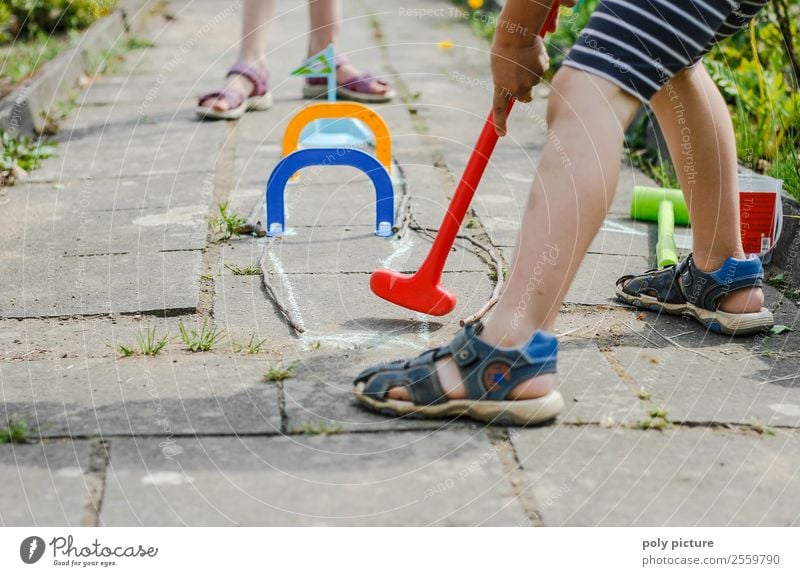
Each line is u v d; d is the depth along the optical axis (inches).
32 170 143.4
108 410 72.0
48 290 97.9
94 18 250.5
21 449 66.4
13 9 239.3
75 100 187.9
